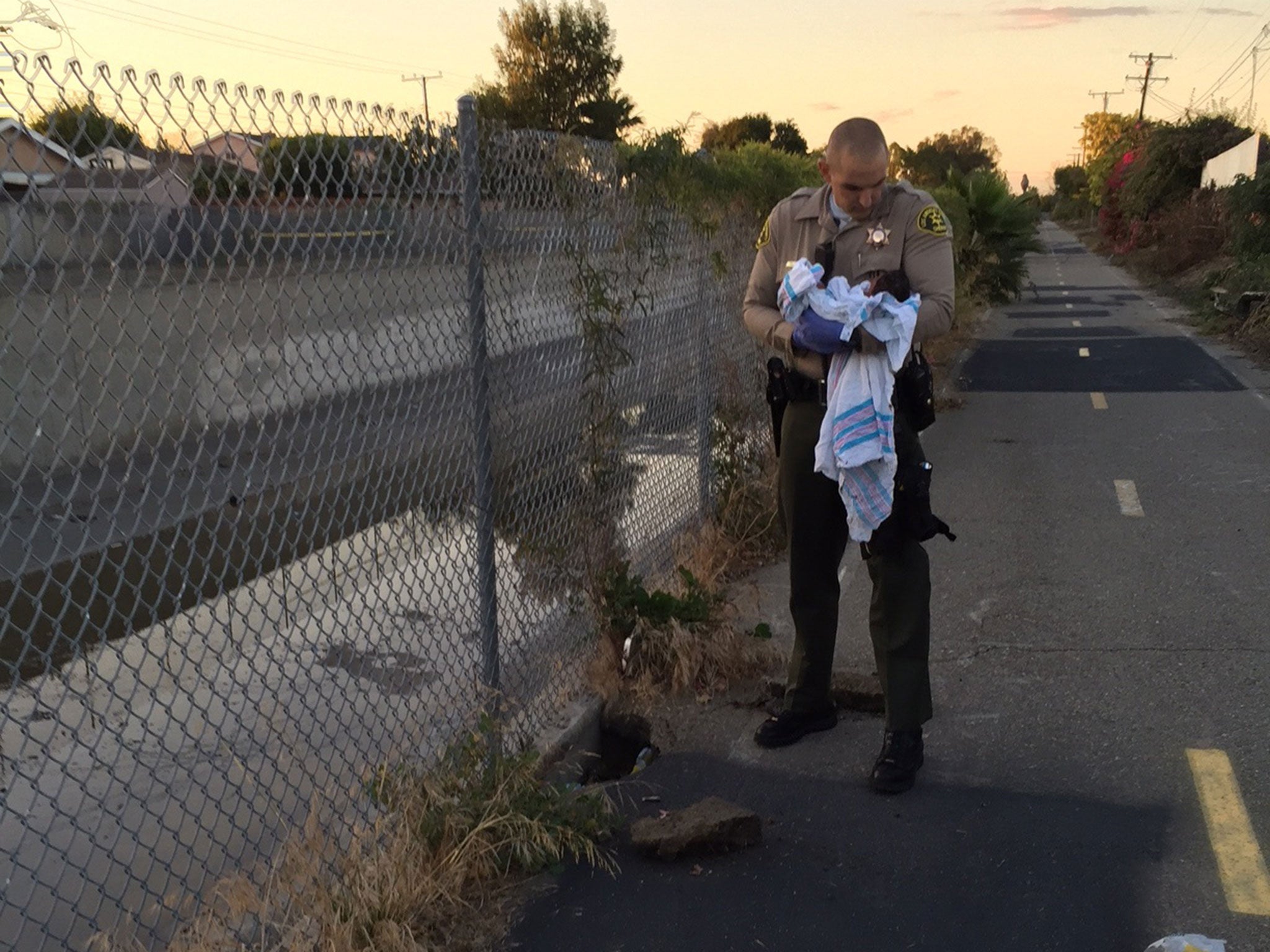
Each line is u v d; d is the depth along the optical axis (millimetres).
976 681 4402
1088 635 4832
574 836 3232
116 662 3943
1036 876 3068
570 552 4156
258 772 2799
